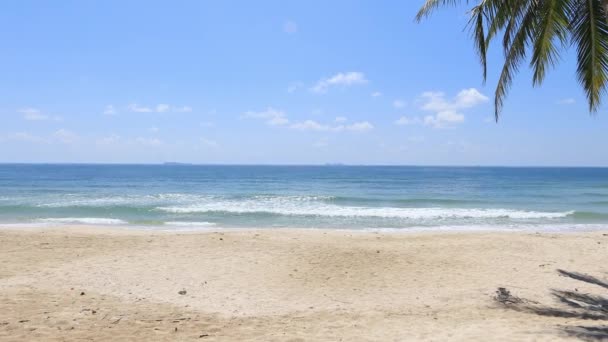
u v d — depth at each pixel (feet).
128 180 250.37
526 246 44.06
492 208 94.02
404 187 188.96
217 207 91.71
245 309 24.35
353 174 400.47
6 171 426.10
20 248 40.78
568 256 40.09
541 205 101.50
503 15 25.30
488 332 19.19
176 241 44.73
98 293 26.73
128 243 43.65
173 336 19.10
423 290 29.19
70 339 18.03
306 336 19.27
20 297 24.80
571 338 17.78
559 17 23.80
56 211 81.76
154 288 28.55
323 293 28.25
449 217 77.56
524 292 28.60
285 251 40.11
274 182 237.86
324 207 93.91
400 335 19.29
